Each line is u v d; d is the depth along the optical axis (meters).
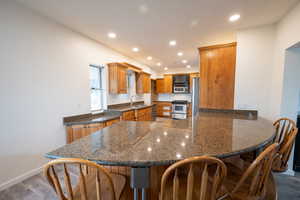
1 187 1.69
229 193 0.90
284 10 1.83
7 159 1.74
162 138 1.20
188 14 1.96
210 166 1.25
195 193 0.93
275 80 2.16
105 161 0.83
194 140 1.14
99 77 3.45
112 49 3.58
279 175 2.03
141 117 4.38
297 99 1.95
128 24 2.27
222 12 1.90
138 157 0.85
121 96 4.23
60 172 2.07
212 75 2.73
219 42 3.03
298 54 1.89
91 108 3.23
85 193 0.79
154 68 6.43
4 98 1.70
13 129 1.79
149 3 1.73
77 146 1.04
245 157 1.77
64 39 2.39
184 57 4.39
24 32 1.86
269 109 2.30
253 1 1.66
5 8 1.69
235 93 2.51
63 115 2.42
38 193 1.66
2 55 1.68
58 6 1.83
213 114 2.55
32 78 1.97
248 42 2.37
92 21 2.20
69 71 2.51
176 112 6.19
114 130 1.49
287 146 1.30
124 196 1.07
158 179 1.13
